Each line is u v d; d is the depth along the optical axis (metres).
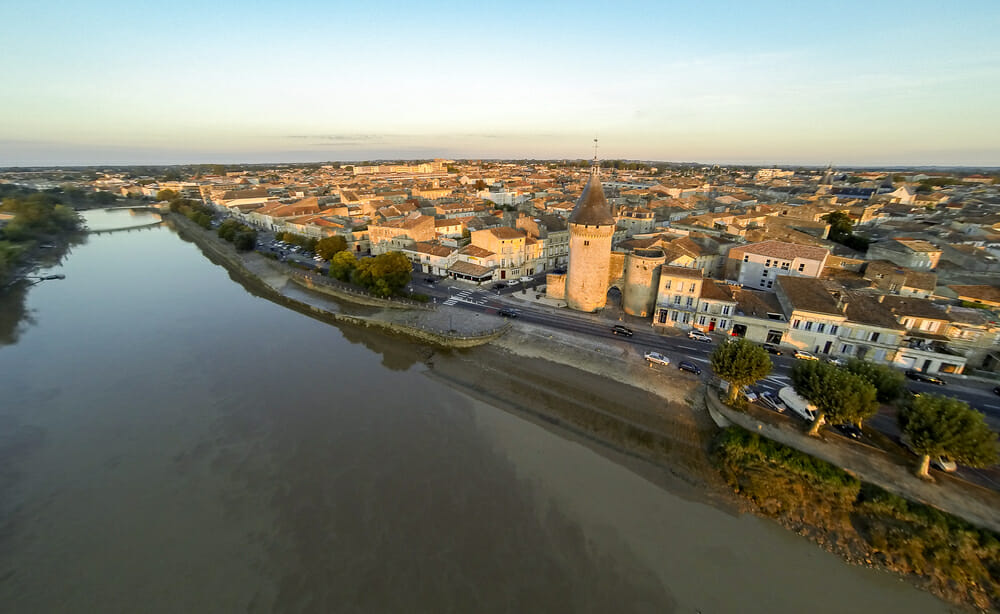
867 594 30.66
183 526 35.59
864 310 57.16
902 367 54.09
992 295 63.94
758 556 33.38
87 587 30.69
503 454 44.09
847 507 36.12
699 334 64.69
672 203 152.62
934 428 33.19
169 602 29.58
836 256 82.19
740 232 100.94
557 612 28.81
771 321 60.56
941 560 31.73
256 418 49.81
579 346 63.31
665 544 34.25
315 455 43.62
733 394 45.84
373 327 76.50
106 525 35.84
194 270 118.50
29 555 33.25
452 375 59.94
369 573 31.31
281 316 83.38
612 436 46.62
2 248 105.00
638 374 55.62
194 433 47.34
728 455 41.56
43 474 41.66
